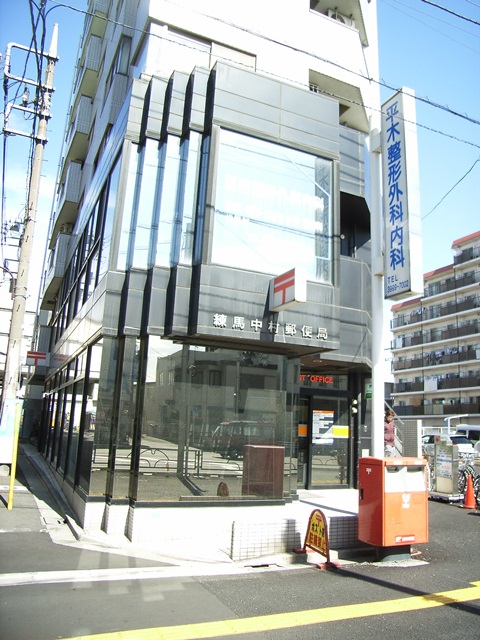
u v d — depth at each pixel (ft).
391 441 42.34
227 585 17.49
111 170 30.78
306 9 41.42
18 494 33.60
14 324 38.34
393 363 162.20
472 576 19.04
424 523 21.07
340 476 36.86
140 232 26.61
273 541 21.33
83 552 20.68
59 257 59.47
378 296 25.26
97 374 26.35
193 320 25.05
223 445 26.53
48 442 55.06
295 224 28.91
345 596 16.57
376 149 26.78
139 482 23.88
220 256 26.17
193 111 27.53
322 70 41.39
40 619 13.79
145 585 17.12
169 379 25.67
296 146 29.55
